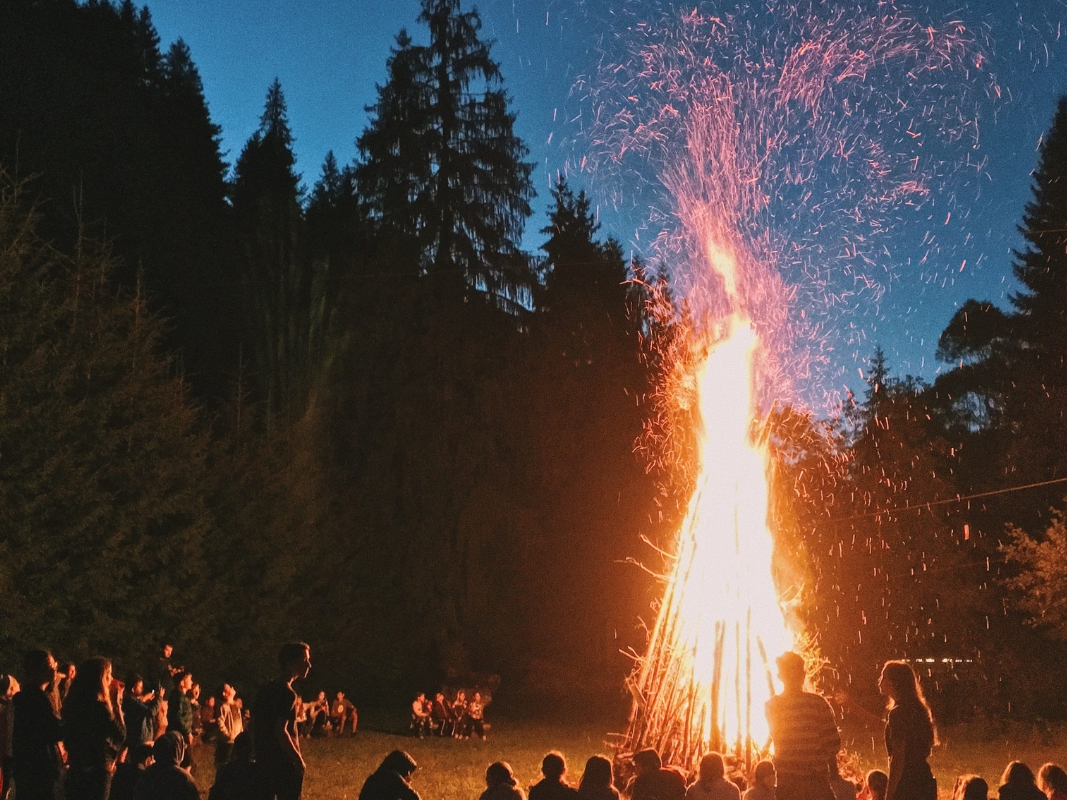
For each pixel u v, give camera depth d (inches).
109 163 1446.9
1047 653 1098.1
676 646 473.7
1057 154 1653.5
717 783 312.8
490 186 1459.2
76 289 898.7
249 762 255.0
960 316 1911.9
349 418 1416.1
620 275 1680.6
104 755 286.7
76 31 1835.6
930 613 1103.6
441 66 1486.2
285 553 1135.6
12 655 745.0
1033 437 1247.5
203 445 1014.4
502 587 1475.1
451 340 1422.2
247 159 2311.8
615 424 1528.1
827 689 1034.1
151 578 905.5
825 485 1104.8
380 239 1461.6
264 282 1519.4
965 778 307.4
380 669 1314.0
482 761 737.0
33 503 750.5
